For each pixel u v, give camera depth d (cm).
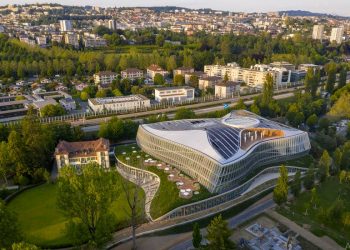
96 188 9962
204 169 14400
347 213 12125
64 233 10788
